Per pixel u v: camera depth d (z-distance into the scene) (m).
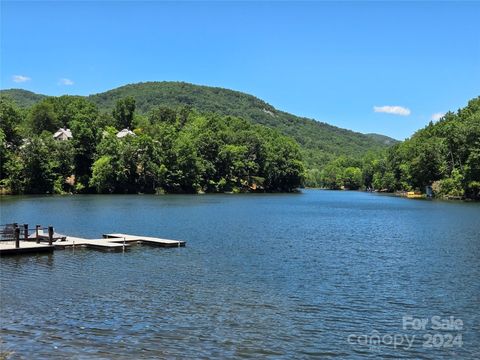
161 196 138.50
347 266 33.31
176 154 163.50
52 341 18.16
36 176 137.25
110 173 144.50
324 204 113.94
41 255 36.53
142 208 87.25
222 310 22.41
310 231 54.62
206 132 190.50
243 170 190.62
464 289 26.92
